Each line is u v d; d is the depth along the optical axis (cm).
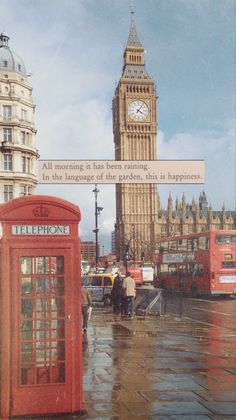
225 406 848
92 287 3584
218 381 1033
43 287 797
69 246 805
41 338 805
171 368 1171
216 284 4034
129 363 1231
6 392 776
